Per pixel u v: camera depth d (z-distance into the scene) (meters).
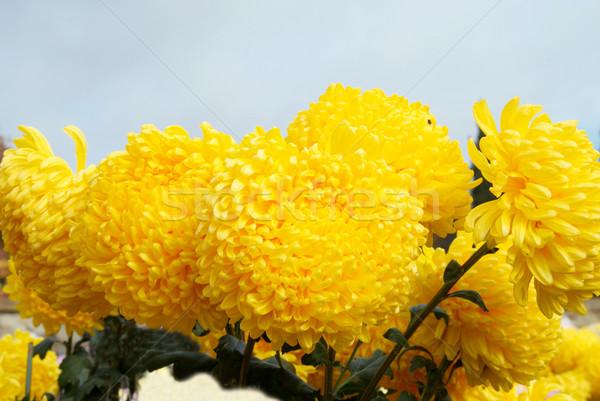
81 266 0.66
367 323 0.62
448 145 0.67
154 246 0.63
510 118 0.67
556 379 1.26
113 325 0.77
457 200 0.67
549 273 0.64
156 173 0.65
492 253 0.69
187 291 0.64
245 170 0.61
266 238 0.61
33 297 0.85
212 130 0.65
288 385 0.66
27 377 0.84
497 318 0.69
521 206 0.64
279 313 0.62
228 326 0.72
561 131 0.65
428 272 0.70
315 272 0.60
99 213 0.65
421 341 0.71
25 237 0.69
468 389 0.73
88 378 0.79
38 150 0.73
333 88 0.69
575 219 0.63
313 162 0.62
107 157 0.67
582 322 3.78
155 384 0.58
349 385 0.70
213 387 0.57
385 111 0.67
